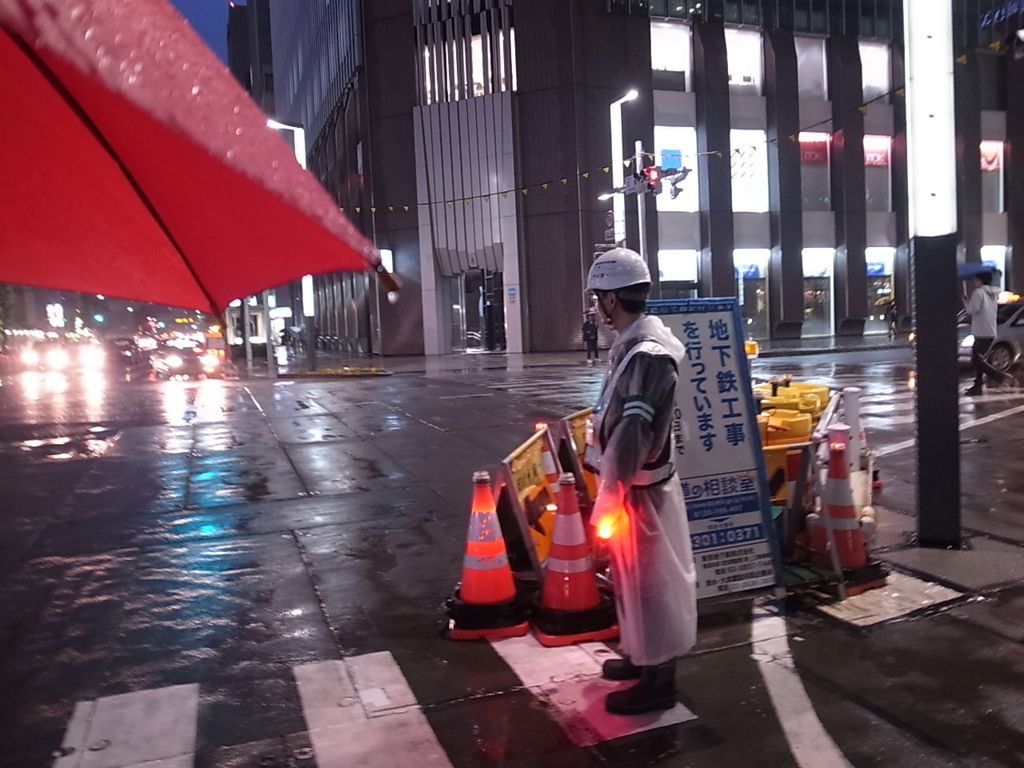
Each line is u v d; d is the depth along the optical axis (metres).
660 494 3.50
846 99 35.41
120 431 13.31
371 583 5.66
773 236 35.12
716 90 33.72
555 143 32.22
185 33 1.19
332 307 48.25
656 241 33.56
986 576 5.15
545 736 3.55
